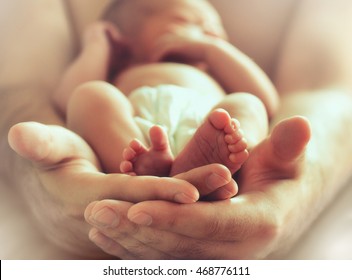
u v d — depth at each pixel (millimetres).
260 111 494
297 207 454
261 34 780
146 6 721
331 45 694
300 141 427
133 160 443
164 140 435
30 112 622
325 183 515
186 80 604
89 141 496
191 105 528
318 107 603
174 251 413
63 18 787
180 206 395
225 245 414
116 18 740
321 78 675
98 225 396
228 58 640
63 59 742
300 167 455
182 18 707
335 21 720
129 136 489
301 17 751
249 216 412
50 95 683
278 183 449
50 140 450
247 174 455
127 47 716
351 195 579
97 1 822
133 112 521
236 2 800
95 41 703
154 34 701
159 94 534
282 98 669
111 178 434
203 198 415
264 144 447
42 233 523
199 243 408
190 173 407
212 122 424
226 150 428
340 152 561
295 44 722
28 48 723
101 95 504
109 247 417
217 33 729
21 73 696
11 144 435
